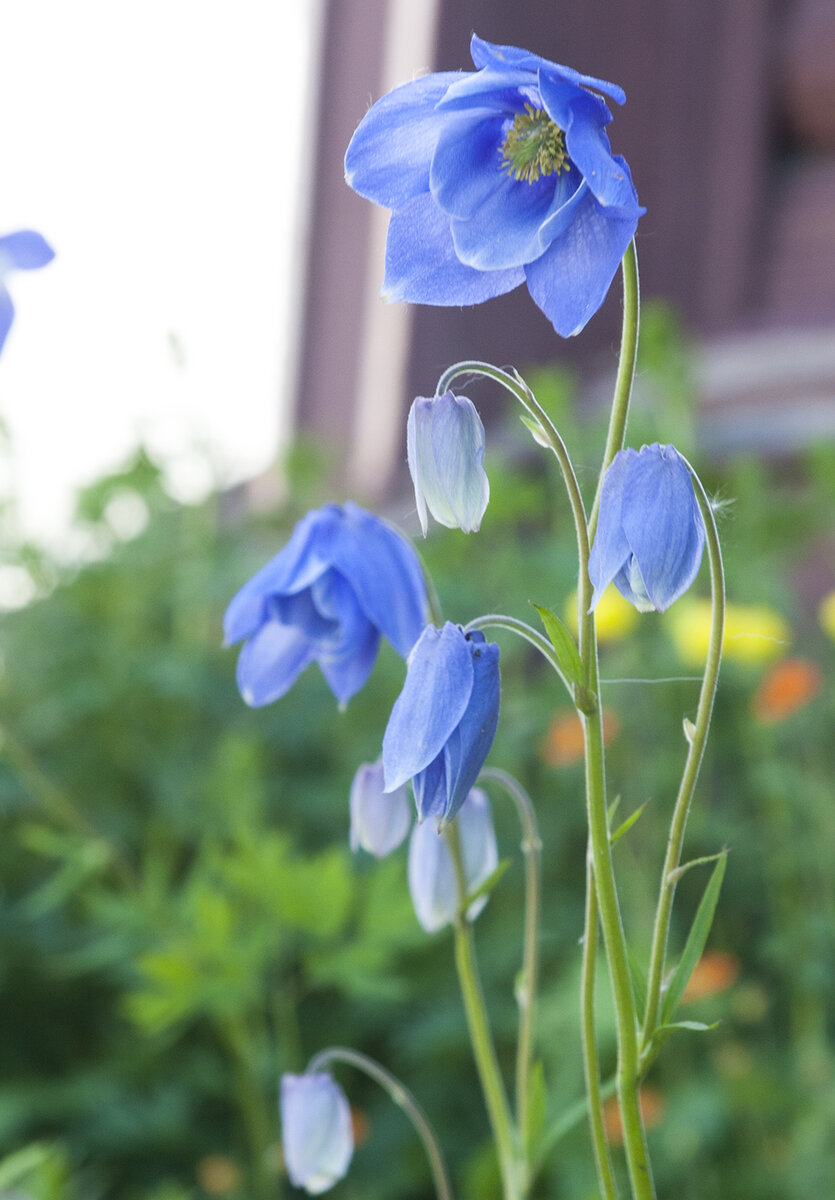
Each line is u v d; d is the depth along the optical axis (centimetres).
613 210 51
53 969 124
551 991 116
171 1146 113
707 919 57
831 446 157
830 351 190
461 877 65
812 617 175
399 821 67
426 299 54
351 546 65
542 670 165
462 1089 114
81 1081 115
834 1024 117
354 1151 112
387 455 200
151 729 141
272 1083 114
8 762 130
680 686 138
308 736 143
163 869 126
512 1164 65
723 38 208
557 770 137
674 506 53
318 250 211
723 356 200
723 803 142
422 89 54
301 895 92
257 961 98
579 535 55
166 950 104
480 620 56
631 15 206
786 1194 99
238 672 68
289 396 214
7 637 146
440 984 118
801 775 127
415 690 55
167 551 157
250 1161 113
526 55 51
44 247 66
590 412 195
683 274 211
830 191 203
